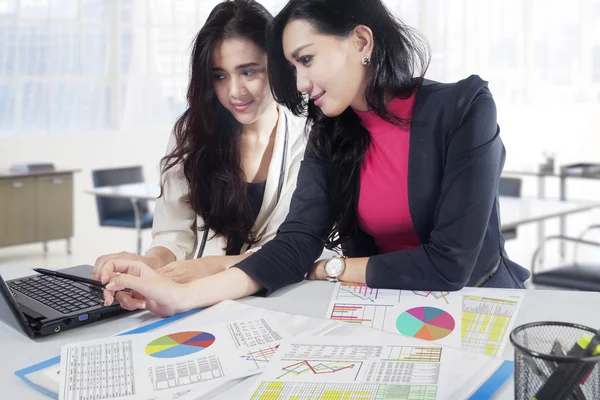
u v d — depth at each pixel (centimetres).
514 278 173
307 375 106
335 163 165
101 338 125
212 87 185
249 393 102
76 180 611
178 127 194
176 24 625
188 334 125
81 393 104
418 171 158
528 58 641
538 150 654
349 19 145
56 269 173
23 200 523
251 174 200
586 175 480
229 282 148
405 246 172
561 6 627
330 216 171
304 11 145
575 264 331
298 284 160
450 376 104
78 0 595
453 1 638
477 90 153
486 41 642
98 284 149
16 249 570
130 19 618
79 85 604
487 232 164
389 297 146
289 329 126
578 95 634
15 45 571
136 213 460
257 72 181
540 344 93
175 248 196
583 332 92
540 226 484
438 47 639
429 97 157
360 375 105
